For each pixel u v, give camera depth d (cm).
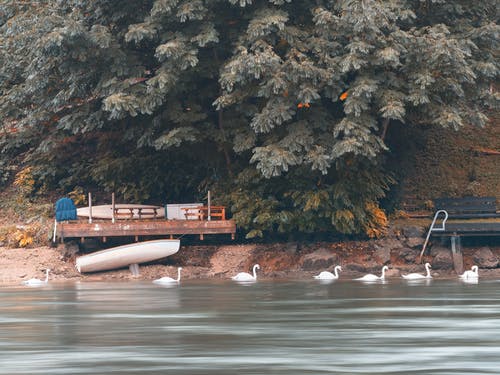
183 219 11344
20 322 6606
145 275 10825
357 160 11056
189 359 5078
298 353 5241
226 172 11800
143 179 12056
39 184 12419
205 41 10456
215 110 11631
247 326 6291
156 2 10431
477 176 12650
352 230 11338
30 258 10900
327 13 10431
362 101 10400
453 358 5084
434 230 11319
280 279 10575
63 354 5256
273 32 10612
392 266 11200
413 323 6400
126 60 10906
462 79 10619
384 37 10438
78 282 10312
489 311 7094
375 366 4872
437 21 11288
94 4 11081
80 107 11394
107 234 11006
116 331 6109
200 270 11056
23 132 12400
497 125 13338
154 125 11094
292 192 11212
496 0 11362
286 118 10369
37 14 11375
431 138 13000
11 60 11756
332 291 8838
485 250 11412
